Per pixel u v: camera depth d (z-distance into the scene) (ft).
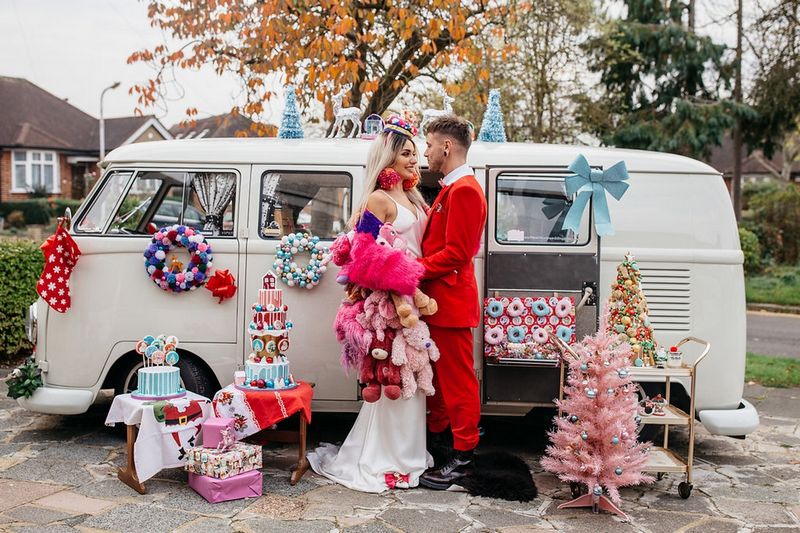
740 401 16.88
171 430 14.20
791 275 64.03
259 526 12.59
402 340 14.20
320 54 25.44
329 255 16.40
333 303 16.58
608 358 13.48
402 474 14.71
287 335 15.10
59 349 16.79
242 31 27.22
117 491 14.07
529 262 16.15
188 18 27.68
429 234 14.85
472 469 14.84
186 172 17.06
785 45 61.77
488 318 15.85
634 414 13.93
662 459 14.76
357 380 16.65
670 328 16.60
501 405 16.58
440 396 15.75
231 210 16.94
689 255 16.66
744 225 72.23
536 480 15.46
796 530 13.00
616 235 16.75
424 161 17.19
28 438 17.30
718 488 15.20
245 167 17.01
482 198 14.33
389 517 13.14
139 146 17.40
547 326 15.72
